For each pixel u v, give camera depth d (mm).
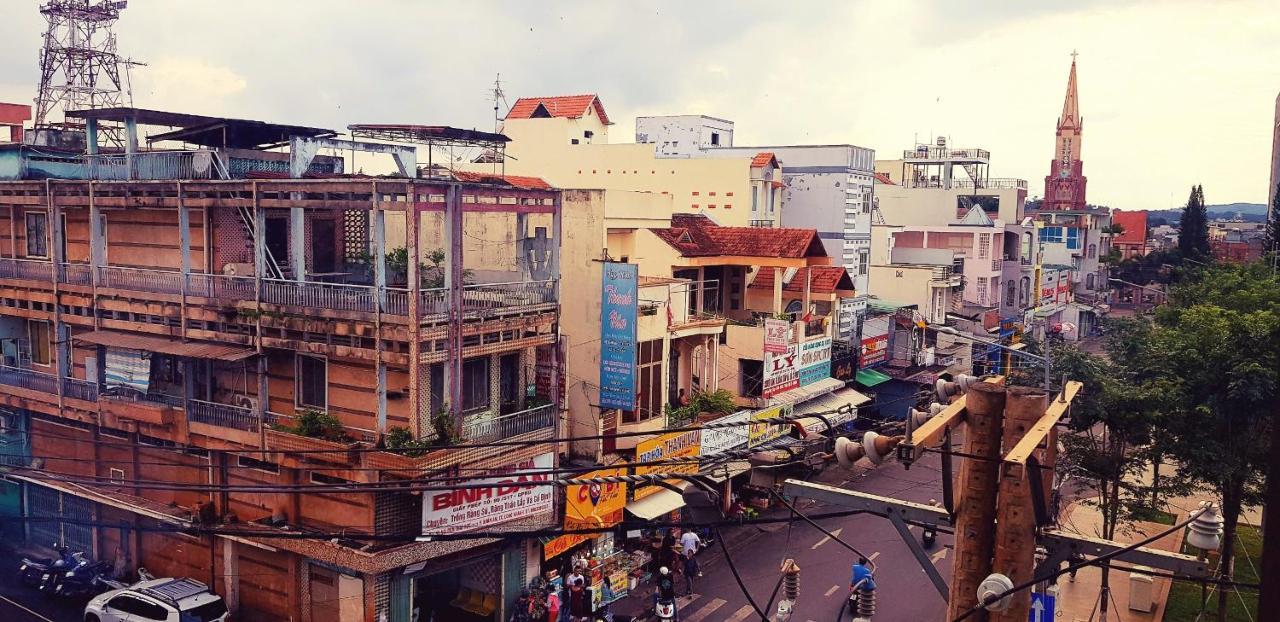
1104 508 30609
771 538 35188
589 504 29281
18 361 33406
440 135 30406
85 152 32625
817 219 55188
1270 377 26859
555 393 28625
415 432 24188
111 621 24719
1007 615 10562
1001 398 10969
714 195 50344
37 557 31594
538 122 53156
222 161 27719
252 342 26656
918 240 71875
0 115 37625
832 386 44094
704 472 32312
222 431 27359
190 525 25922
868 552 33719
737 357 39750
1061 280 86438
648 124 61594
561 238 29734
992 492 10977
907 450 9469
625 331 30109
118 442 30312
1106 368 33750
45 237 31844
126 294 28938
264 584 26859
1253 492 28547
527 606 26750
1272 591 6961
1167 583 31438
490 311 26188
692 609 28594
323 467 24922
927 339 58438
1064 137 119250
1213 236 156625
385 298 24500
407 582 25125
